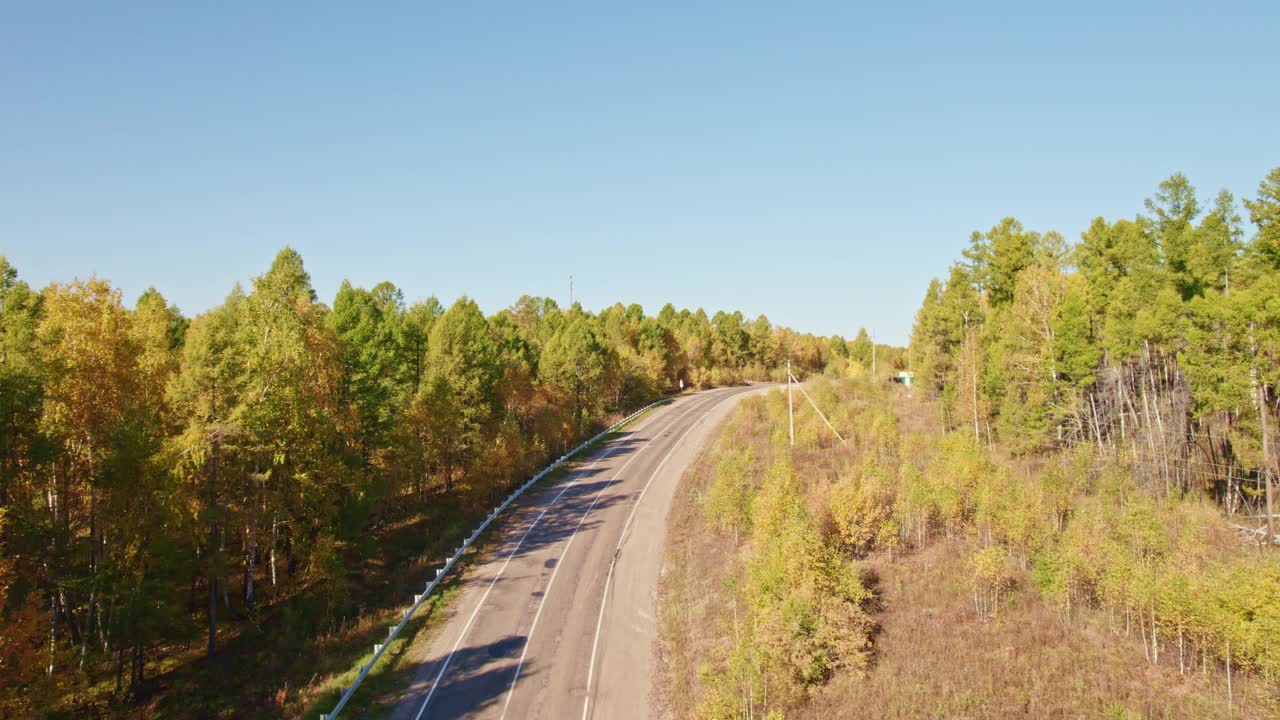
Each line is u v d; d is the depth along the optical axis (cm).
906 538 3459
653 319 11925
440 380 4875
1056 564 2758
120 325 3097
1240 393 3188
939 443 4597
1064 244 5750
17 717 2098
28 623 2112
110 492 2666
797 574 2638
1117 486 3472
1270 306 3070
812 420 5991
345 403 3962
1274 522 3209
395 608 3425
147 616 2564
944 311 6512
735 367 13675
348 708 2548
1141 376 4109
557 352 7656
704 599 3381
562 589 3656
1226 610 2103
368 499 3925
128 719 2484
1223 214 3869
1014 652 2398
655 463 6300
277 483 3347
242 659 2941
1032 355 4819
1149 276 4128
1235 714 1933
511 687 2720
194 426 2947
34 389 2609
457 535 4491
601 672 2833
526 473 5784
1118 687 2136
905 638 2606
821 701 2331
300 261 5662
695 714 2458
